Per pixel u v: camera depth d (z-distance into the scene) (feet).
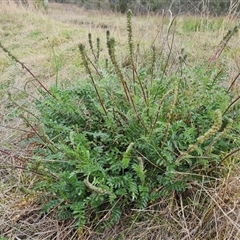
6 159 6.07
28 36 13.20
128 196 4.66
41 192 4.97
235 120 5.13
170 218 4.60
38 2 19.43
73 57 10.38
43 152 5.43
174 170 4.47
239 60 7.59
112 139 5.02
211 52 8.54
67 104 5.64
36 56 10.81
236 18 9.20
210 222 4.45
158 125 4.84
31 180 5.62
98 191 4.11
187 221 4.56
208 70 6.28
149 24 10.66
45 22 14.62
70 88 6.34
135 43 9.56
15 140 6.64
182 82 5.61
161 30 8.71
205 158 4.66
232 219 4.37
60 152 4.88
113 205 4.57
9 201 5.31
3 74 9.78
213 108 5.23
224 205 4.45
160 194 4.60
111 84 5.56
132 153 4.87
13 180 5.73
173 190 4.66
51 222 4.88
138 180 4.73
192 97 5.20
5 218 5.05
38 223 4.86
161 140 4.82
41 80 9.18
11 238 4.76
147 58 8.23
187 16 11.54
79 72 9.11
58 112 5.77
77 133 5.08
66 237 4.67
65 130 5.39
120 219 4.75
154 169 4.79
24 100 7.93
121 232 4.58
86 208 4.69
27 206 5.14
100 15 17.13
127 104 5.31
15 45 12.40
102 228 4.66
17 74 9.64
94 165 4.50
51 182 4.86
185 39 9.64
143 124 4.67
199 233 4.41
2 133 6.85
